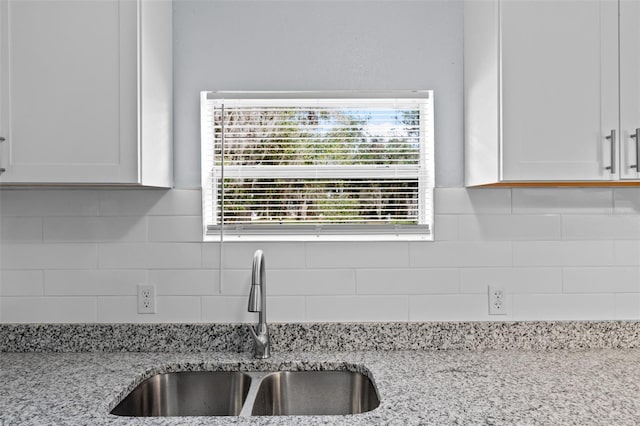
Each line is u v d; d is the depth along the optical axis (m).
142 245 1.70
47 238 1.69
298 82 1.73
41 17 1.39
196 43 1.73
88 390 1.28
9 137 1.39
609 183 1.51
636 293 1.70
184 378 1.53
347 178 1.75
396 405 1.16
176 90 1.72
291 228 1.74
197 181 1.72
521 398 1.20
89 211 1.69
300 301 1.70
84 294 1.69
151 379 1.48
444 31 1.74
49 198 1.69
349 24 1.74
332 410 1.52
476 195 1.71
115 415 1.23
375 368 1.46
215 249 1.70
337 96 1.73
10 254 1.68
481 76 1.54
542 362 1.51
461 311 1.70
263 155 1.74
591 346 1.68
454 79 1.74
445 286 1.70
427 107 1.75
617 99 1.38
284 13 1.74
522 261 1.70
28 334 1.66
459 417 1.09
